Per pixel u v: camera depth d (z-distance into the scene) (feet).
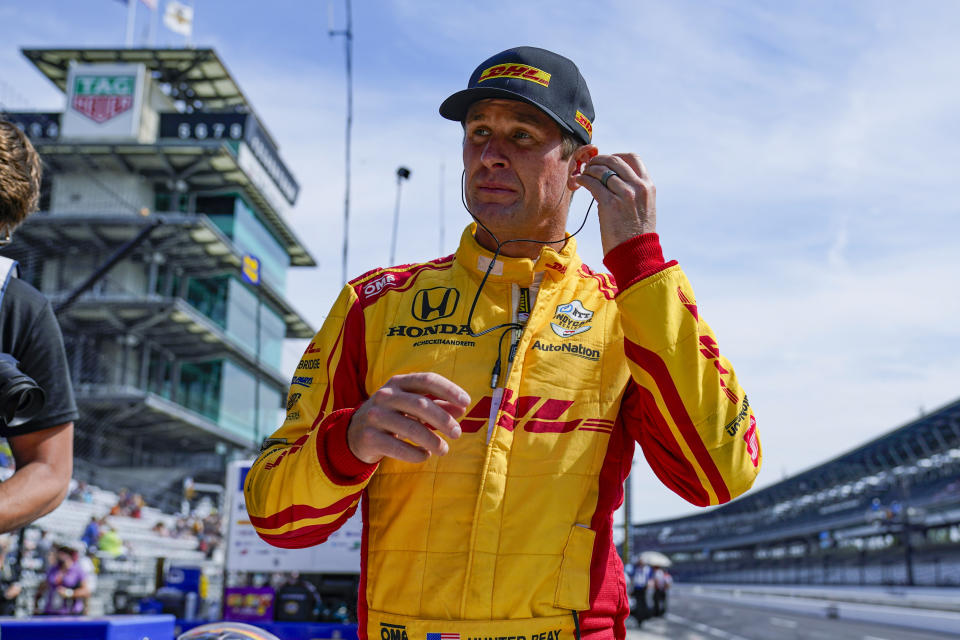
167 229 124.67
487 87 4.98
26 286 5.68
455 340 4.91
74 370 122.42
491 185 5.12
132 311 122.01
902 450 174.40
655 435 4.73
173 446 152.87
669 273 4.57
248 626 6.52
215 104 151.84
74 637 8.41
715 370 4.53
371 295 5.29
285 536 4.65
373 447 4.10
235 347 139.33
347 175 26.76
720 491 4.52
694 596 202.59
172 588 25.70
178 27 145.69
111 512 91.61
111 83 134.82
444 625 4.31
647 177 4.84
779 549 244.42
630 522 26.12
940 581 144.46
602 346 4.96
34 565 49.85
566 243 5.31
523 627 4.33
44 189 131.13
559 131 5.14
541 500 4.50
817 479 211.00
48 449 5.62
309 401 5.07
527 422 4.63
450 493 4.51
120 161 131.95
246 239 144.77
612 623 4.70
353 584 24.13
